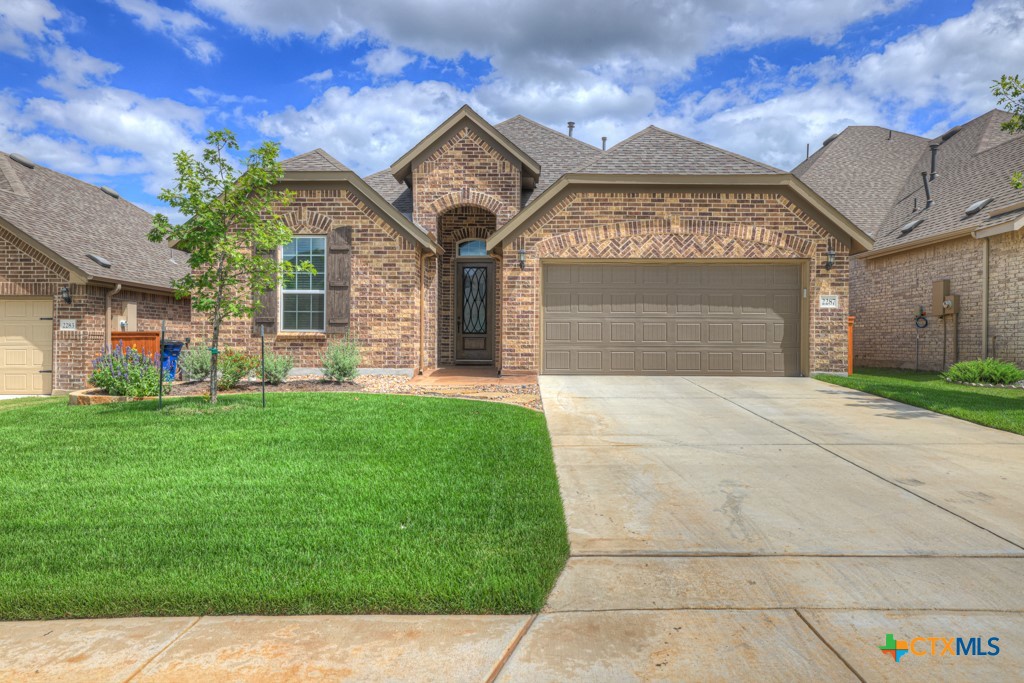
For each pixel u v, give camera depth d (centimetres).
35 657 262
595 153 1823
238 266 923
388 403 925
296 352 1346
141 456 604
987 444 686
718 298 1316
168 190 853
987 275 1385
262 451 622
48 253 1384
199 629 285
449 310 1661
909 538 406
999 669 254
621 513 457
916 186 1933
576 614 303
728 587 333
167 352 1352
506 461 587
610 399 1002
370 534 398
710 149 1429
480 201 1529
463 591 315
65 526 412
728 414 872
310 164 1378
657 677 248
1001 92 948
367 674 250
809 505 474
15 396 1403
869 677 248
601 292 1321
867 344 1895
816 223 1297
